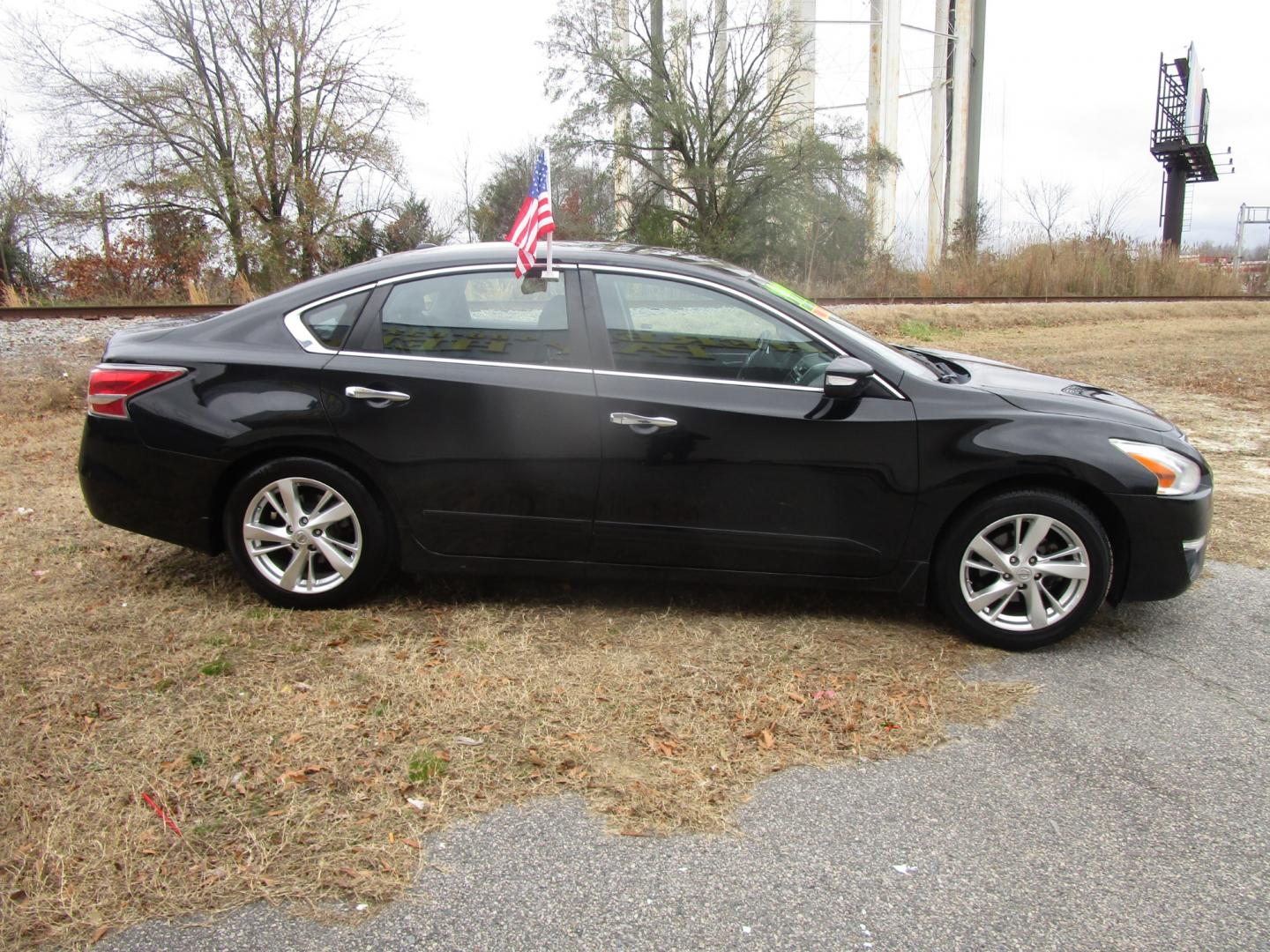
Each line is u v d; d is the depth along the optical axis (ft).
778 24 87.66
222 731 10.14
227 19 78.59
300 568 13.39
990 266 90.12
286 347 13.15
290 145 81.15
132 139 77.30
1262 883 8.15
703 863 8.29
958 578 12.87
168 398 13.05
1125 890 8.03
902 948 7.32
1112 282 91.45
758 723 10.67
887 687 11.67
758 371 12.92
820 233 89.71
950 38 136.77
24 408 27.96
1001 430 12.57
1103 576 12.62
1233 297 92.94
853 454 12.66
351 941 7.29
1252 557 16.89
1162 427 13.34
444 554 13.33
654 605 14.11
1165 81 150.30
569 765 9.72
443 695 11.07
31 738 9.89
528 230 12.96
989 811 9.13
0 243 75.20
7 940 7.22
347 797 9.07
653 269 13.12
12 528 16.98
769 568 13.12
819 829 8.79
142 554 15.74
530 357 12.98
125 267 77.82
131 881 7.87
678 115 87.45
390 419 12.87
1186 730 10.78
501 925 7.50
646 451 12.75
